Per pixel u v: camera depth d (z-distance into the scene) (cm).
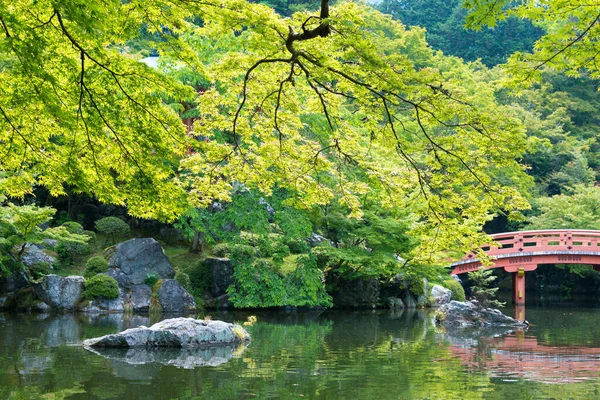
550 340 1516
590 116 4109
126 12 750
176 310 2034
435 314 2070
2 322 1622
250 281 2098
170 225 2573
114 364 1048
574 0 743
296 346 1310
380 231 2236
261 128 1034
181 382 923
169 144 811
